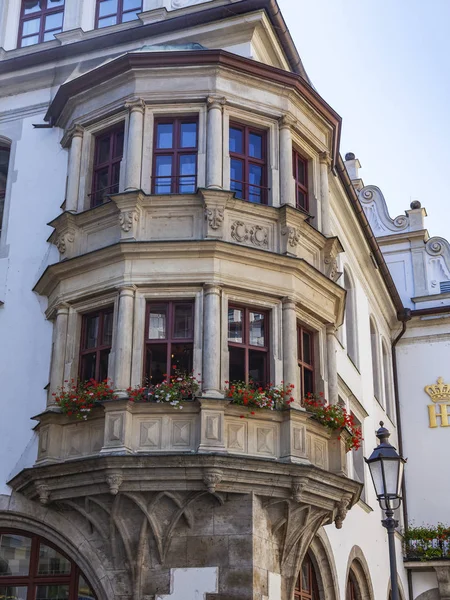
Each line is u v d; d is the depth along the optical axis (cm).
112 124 1858
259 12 1983
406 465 3070
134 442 1562
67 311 1769
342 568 2112
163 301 1686
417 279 3341
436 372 3148
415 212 3416
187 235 1719
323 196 1964
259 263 1727
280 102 1884
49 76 2134
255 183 1839
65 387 1711
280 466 1572
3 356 1869
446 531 2873
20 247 1958
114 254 1702
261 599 1537
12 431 1795
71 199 1850
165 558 1555
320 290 1853
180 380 1591
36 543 1731
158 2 2173
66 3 2264
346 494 1752
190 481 1533
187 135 1820
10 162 2070
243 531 1551
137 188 1738
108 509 1581
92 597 1659
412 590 2881
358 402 2406
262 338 1717
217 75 1831
